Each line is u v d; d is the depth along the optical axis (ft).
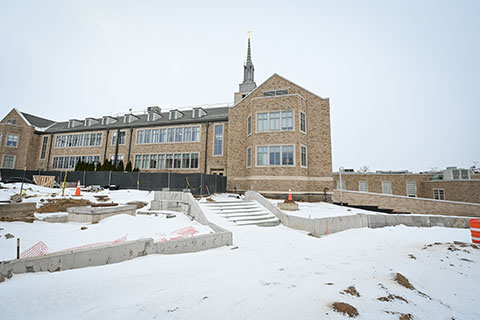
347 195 70.03
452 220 40.47
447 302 12.13
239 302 11.43
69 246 19.21
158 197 43.62
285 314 10.33
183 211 38.96
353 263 19.04
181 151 81.41
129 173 57.88
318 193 61.77
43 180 53.06
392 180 88.33
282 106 62.80
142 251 18.53
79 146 95.61
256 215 39.58
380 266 18.15
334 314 10.40
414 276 15.83
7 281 12.41
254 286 13.60
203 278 14.80
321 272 16.58
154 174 56.34
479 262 19.31
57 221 28.48
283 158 60.70
